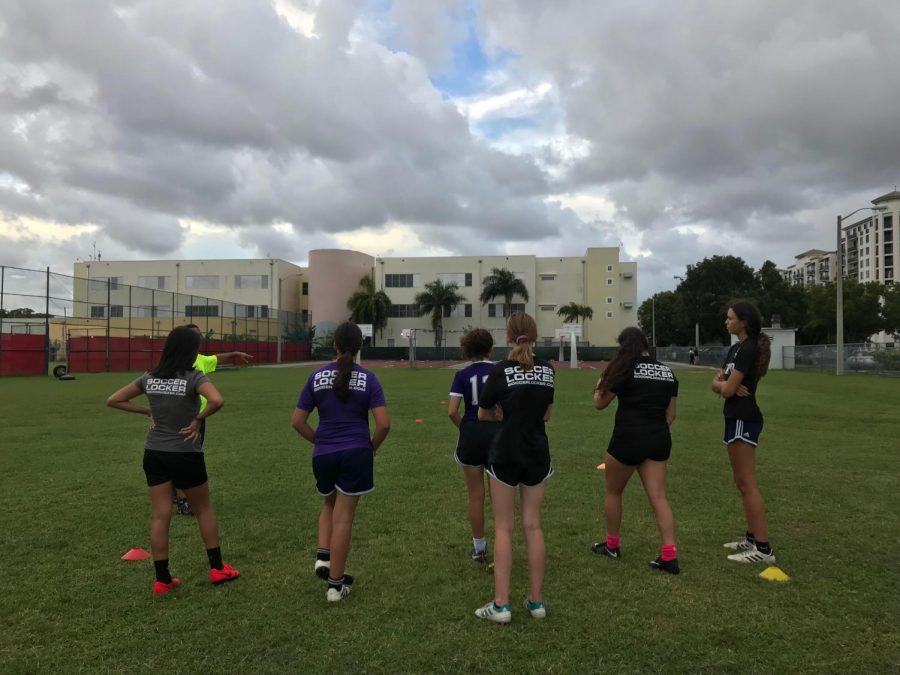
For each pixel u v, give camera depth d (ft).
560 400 55.16
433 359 210.38
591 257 216.74
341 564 11.88
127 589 12.53
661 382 13.60
